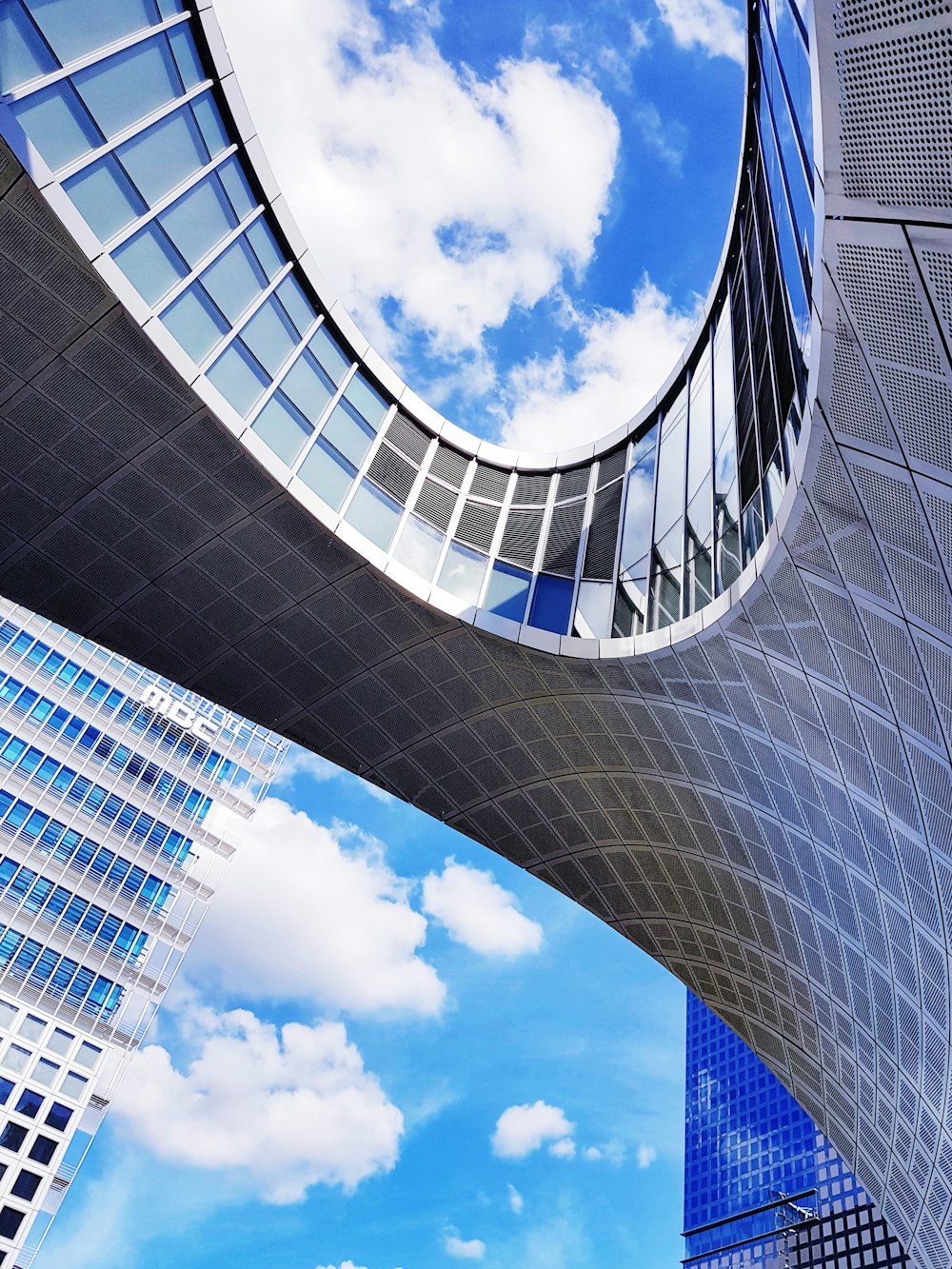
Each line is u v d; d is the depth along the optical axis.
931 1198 20.97
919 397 11.55
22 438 20.08
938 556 12.73
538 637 23.56
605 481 26.56
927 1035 18.59
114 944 72.44
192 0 19.92
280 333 22.28
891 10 9.10
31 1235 59.97
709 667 20.47
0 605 77.56
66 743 76.88
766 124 17.28
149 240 18.62
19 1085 63.00
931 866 16.20
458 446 26.58
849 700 16.62
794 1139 105.88
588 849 28.03
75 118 16.98
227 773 86.19
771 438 17.53
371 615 24.16
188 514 21.81
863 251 11.01
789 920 23.73
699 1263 107.06
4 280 17.45
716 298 23.33
